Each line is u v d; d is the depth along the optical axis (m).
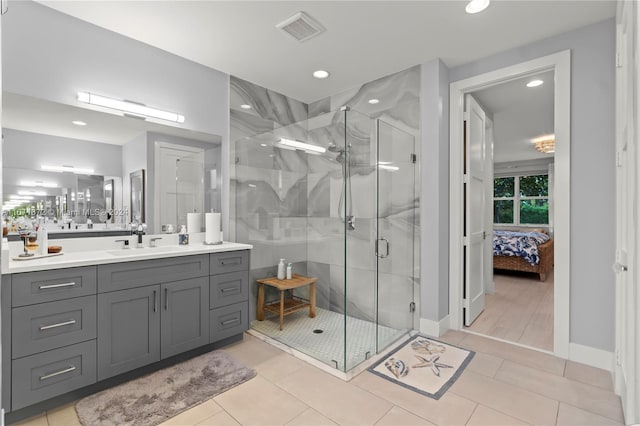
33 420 1.77
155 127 2.73
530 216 7.74
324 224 2.87
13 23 2.06
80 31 2.31
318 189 2.88
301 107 3.91
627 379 1.64
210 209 3.08
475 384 2.13
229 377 2.20
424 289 2.97
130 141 2.61
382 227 2.80
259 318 3.24
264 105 3.49
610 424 1.74
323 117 2.82
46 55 2.18
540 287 4.75
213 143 3.09
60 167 2.30
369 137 2.77
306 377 2.22
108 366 2.02
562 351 2.46
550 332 2.98
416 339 2.83
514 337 2.87
